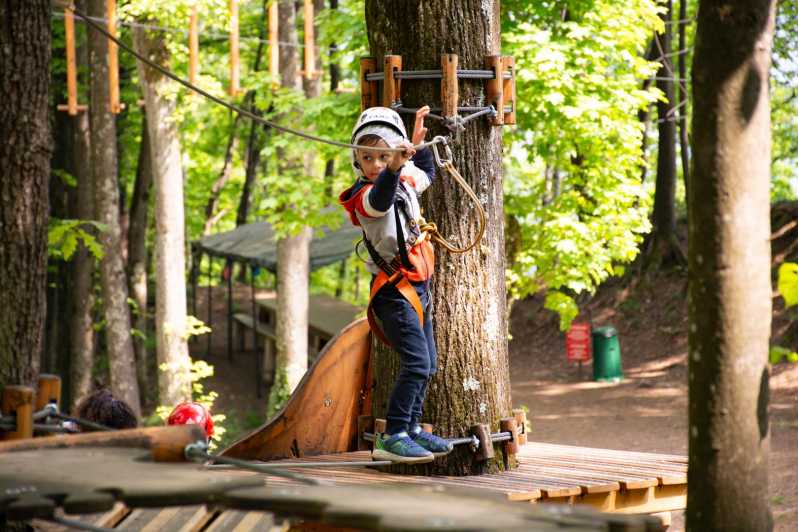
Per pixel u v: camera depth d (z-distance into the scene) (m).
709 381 4.16
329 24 14.59
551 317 28.00
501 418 6.23
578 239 14.34
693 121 4.19
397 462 5.54
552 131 13.91
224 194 36.12
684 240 27.28
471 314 6.12
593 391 21.91
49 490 2.79
